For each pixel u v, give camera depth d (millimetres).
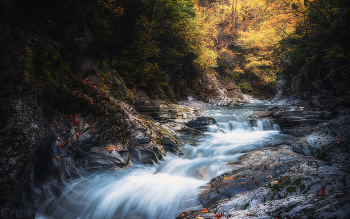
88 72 6809
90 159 5184
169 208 3807
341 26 10906
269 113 12164
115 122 5738
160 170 5961
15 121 3057
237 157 6465
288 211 2039
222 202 3217
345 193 2160
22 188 2922
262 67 26750
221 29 28406
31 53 3980
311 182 2848
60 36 5871
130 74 12406
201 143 8281
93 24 9125
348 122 5953
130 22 12609
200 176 5375
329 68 13797
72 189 4441
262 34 23469
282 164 4359
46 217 3746
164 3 13227
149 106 10758
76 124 5047
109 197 4301
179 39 15070
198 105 17359
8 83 3246
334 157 4312
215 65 19500
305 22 13812
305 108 12219
